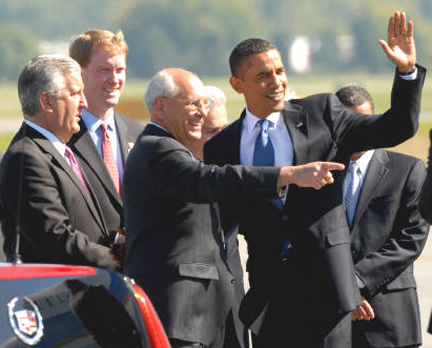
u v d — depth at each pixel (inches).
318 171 517.7
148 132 559.8
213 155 609.0
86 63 668.7
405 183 643.5
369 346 636.1
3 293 412.8
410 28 563.8
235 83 593.6
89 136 653.9
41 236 582.9
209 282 547.8
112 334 425.7
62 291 420.5
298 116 592.7
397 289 641.0
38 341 404.5
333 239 579.2
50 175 591.2
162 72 561.3
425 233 647.1
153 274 543.5
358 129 585.9
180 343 538.3
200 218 549.0
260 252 600.7
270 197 521.3
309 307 583.5
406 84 562.3
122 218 649.6
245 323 602.2
